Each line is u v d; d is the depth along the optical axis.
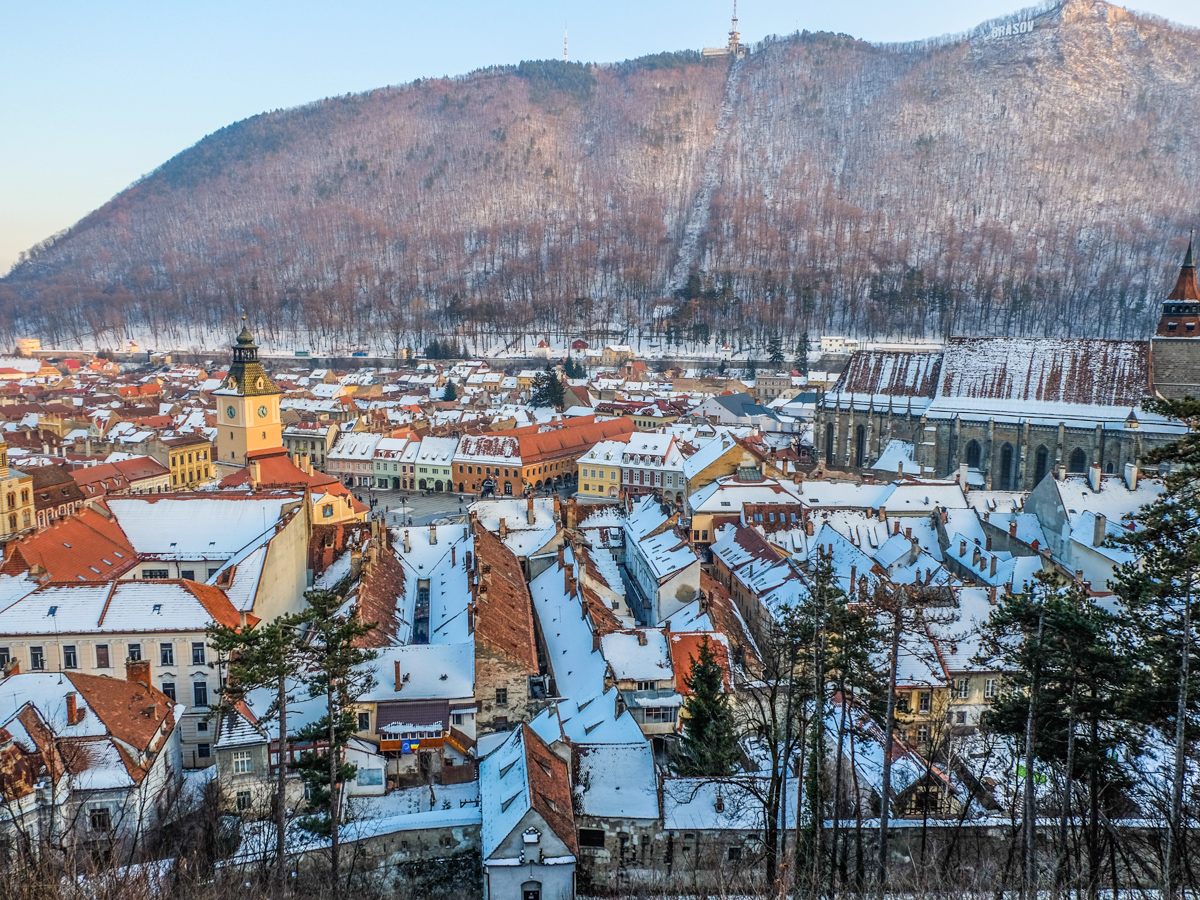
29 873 43.47
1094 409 158.00
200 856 54.88
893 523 118.19
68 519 92.81
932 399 179.75
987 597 84.00
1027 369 169.88
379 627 78.81
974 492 129.12
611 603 100.44
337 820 51.97
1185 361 154.50
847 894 46.09
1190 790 49.25
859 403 188.38
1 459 116.50
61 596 75.50
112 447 198.12
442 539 111.12
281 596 91.62
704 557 126.88
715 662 71.31
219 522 99.12
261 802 63.50
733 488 129.75
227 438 165.62
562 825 55.06
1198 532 40.19
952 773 65.75
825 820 57.75
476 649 72.12
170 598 75.88
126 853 56.25
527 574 113.75
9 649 72.88
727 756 63.31
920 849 56.88
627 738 64.75
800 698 51.97
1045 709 45.44
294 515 98.75
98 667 73.81
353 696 57.78
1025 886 44.88
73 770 57.38
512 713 72.94
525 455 197.88
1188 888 40.44
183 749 74.81
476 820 58.72
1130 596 42.06
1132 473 110.69
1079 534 104.06
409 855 58.22
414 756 67.31
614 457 181.88
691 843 58.78
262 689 68.50
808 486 133.38
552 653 84.50
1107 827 43.25
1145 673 41.91
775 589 94.38
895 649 48.78
